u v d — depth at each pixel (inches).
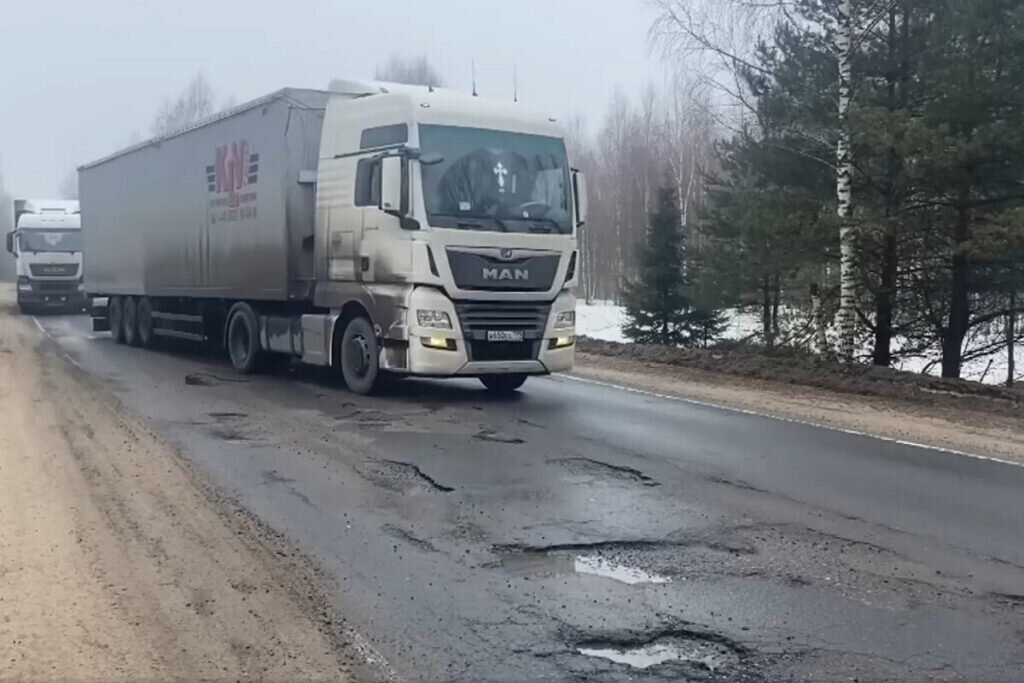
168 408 458.9
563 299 488.1
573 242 489.1
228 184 598.9
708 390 544.1
